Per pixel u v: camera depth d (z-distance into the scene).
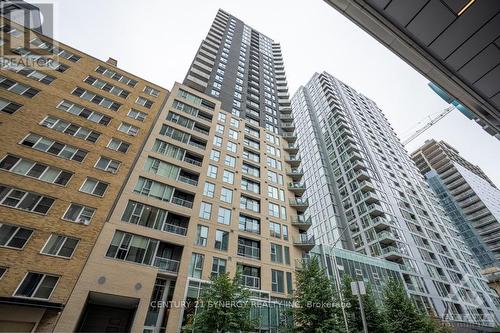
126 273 19.66
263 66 65.56
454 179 98.44
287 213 35.28
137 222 22.97
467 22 5.64
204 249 26.03
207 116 38.53
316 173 70.19
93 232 20.62
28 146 22.08
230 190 32.72
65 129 25.17
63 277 17.81
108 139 27.14
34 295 16.59
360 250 50.94
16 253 17.33
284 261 29.92
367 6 6.07
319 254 37.59
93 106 28.84
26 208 19.25
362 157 62.91
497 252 78.75
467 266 55.69
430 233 56.88
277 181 38.53
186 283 22.14
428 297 42.88
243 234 29.48
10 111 23.09
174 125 32.72
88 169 23.78
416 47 6.43
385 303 25.98
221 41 63.62
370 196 53.59
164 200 25.80
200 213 28.53
